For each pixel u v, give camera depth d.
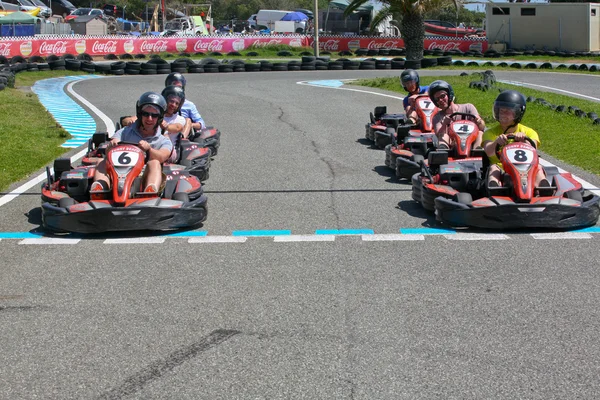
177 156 8.14
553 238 5.76
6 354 3.81
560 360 3.64
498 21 32.97
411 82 10.32
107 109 14.93
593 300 4.43
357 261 5.27
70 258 5.43
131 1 59.12
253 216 6.70
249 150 10.45
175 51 32.97
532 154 6.14
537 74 22.56
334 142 11.12
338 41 34.94
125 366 3.65
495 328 4.04
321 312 4.31
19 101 14.87
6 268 5.21
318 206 7.07
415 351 3.77
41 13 39.56
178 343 3.91
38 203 7.24
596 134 10.98
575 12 31.62
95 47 30.77
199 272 5.07
